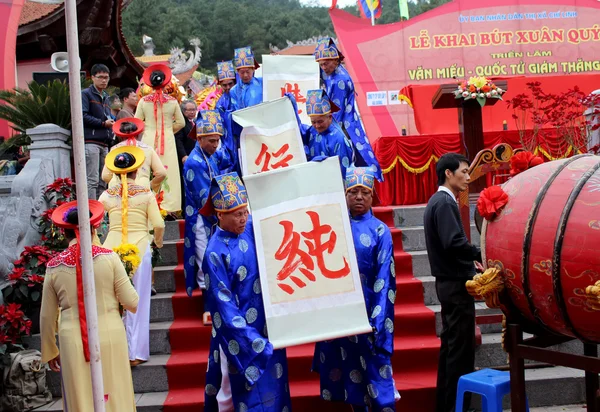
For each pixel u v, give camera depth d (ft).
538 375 17.99
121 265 14.65
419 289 20.93
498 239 12.91
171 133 26.68
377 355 14.80
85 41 44.80
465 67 38.24
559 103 25.84
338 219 14.70
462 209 19.86
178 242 23.79
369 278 15.20
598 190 11.64
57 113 25.63
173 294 21.63
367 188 15.25
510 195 13.16
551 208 12.00
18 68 45.11
